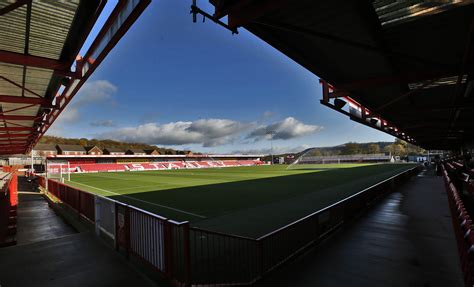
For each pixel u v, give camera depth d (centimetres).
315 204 1112
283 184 2027
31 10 498
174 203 1202
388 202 1034
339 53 524
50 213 974
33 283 358
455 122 1412
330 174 3089
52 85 926
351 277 388
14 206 863
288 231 479
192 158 8638
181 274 390
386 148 12281
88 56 664
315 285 366
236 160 9675
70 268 404
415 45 501
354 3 362
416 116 1255
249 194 1480
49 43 628
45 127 1734
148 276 380
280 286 365
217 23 366
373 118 1353
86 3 487
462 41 479
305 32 399
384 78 648
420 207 929
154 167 6788
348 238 573
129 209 448
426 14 401
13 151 4284
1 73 796
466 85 706
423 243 537
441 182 1838
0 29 556
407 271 407
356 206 793
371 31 440
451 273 399
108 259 438
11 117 1272
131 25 446
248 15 353
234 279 387
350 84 688
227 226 751
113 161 6969
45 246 497
